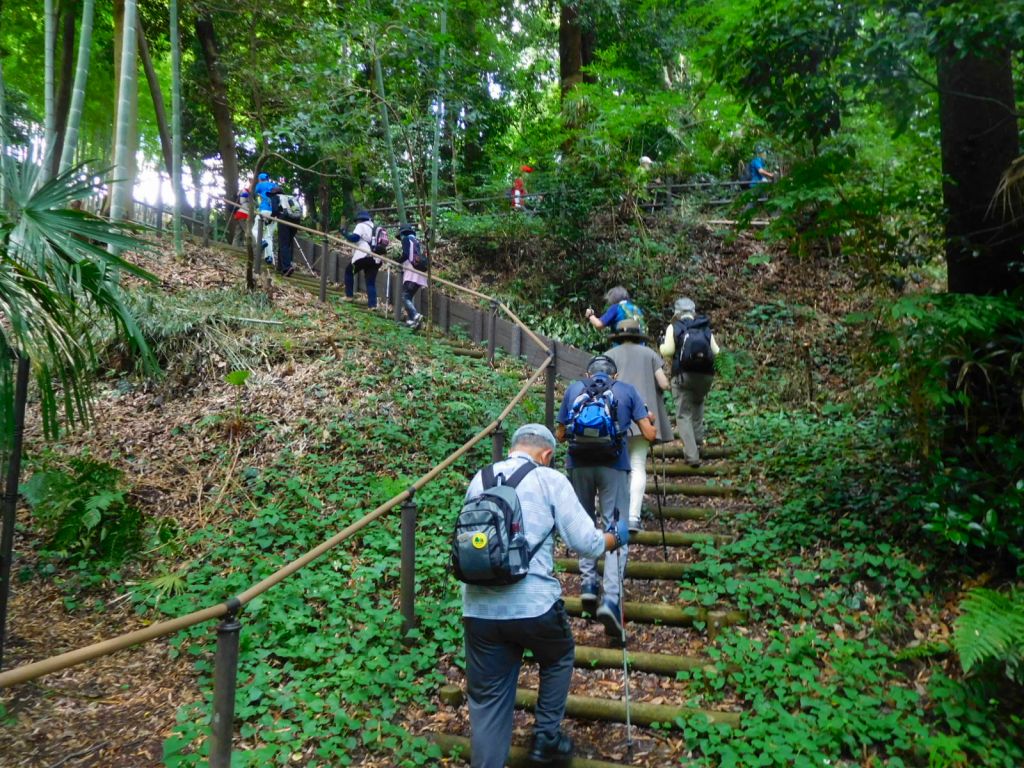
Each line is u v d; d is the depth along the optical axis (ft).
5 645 14.40
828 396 27.96
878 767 11.28
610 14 49.37
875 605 14.88
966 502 15.42
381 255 38.52
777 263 39.58
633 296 39.09
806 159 18.24
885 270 20.65
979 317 14.43
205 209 43.83
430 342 31.40
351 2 37.17
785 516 18.47
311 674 13.62
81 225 13.10
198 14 41.47
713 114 38.50
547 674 11.35
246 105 50.65
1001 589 14.62
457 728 12.76
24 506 19.69
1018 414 15.78
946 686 12.66
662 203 44.91
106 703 12.92
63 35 45.62
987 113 16.55
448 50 40.06
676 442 24.90
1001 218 16.47
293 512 19.44
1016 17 12.65
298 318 30.32
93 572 17.46
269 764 11.30
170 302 28.30
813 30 15.78
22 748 11.54
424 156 44.47
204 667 14.06
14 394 13.16
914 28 14.05
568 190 41.57
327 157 36.01
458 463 22.35
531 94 55.01
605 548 11.75
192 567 17.53
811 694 12.71
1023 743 11.91
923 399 15.55
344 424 23.09
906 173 18.30
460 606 15.70
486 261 43.80
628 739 12.11
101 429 23.35
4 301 12.69
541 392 28.66
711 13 20.34
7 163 12.87
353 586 16.49
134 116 33.96
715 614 14.84
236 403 24.43
